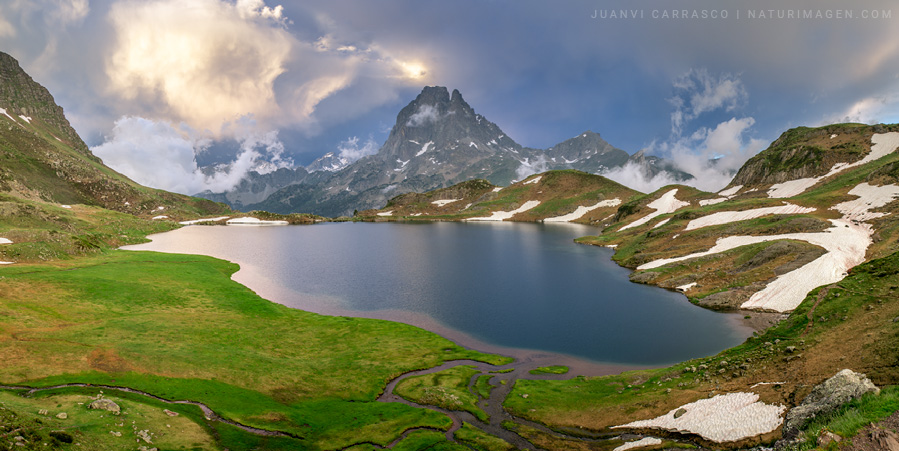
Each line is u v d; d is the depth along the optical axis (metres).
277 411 44.72
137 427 35.75
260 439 38.56
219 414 42.12
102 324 62.03
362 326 78.44
